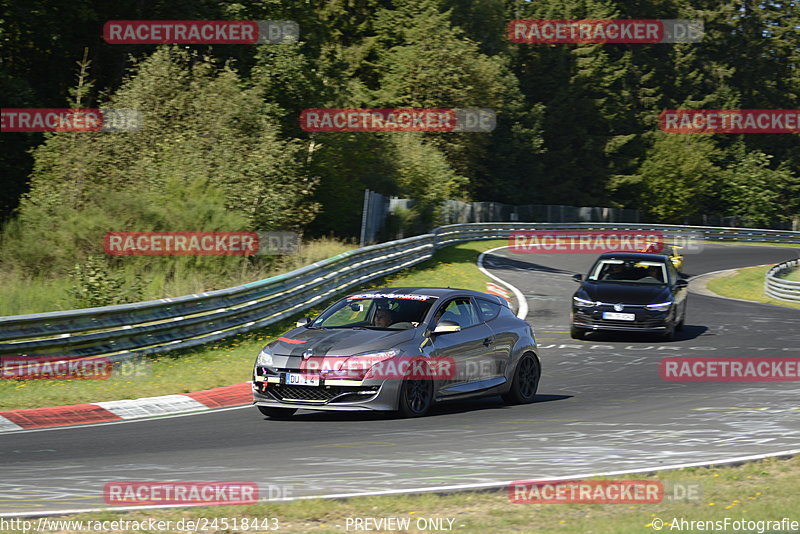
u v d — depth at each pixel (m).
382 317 35.56
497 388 36.78
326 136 117.94
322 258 82.25
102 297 57.03
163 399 38.62
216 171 85.94
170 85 94.88
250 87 117.50
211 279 67.50
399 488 22.05
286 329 60.97
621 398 38.94
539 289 93.00
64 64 118.69
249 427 32.44
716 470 23.98
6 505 20.55
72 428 32.66
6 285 60.09
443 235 126.75
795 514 19.27
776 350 56.03
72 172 82.25
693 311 81.06
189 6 120.31
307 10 136.88
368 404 32.38
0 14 104.25
